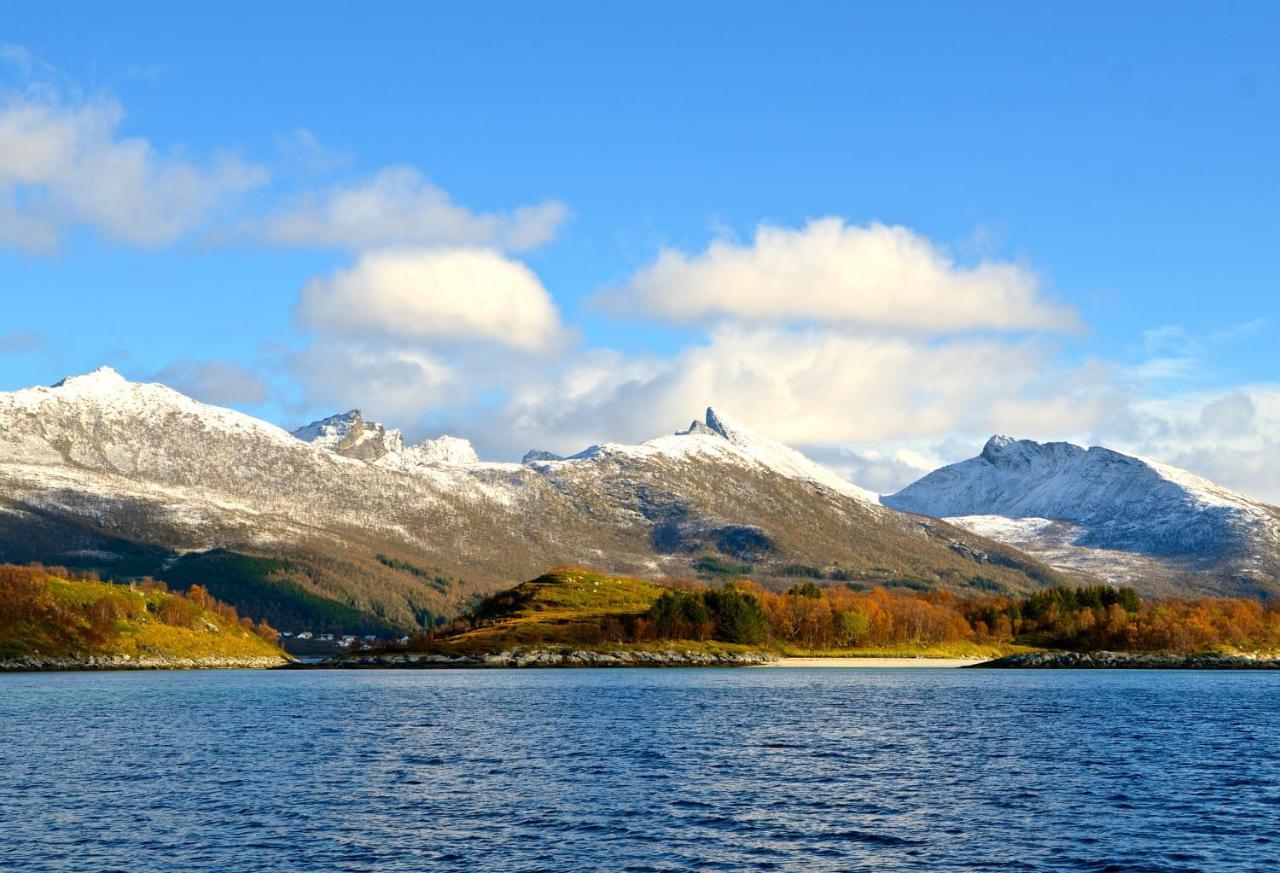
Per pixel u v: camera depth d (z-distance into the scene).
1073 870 70.75
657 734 147.88
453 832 80.94
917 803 92.94
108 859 72.75
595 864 71.88
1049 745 134.50
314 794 97.12
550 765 116.19
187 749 130.25
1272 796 96.38
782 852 75.12
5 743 136.62
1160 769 113.00
